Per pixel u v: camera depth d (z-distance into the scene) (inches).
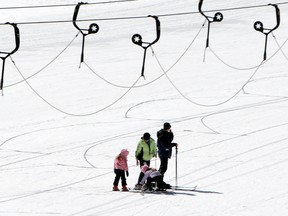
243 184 1947.6
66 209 1736.0
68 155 2488.9
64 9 7130.9
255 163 2223.2
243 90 3919.8
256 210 1676.9
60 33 5777.6
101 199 1827.0
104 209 1723.7
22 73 4360.2
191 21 6314.0
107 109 3489.2
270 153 2375.7
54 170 2255.2
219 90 3934.5
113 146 2623.0
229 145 2546.8
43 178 2145.7
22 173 2223.2
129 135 2822.3
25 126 3112.7
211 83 4175.7
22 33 5772.6
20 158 2470.5
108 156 2456.9
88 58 4886.8
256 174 2065.7
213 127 2930.6
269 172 2087.8
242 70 4581.7
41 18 6530.5
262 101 3570.4
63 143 2719.0
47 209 1739.7
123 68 4576.8
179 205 1737.2
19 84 4072.3
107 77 4315.9
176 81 4244.6
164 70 4559.5
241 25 6161.4
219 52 5167.3
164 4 7145.7
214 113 3270.2
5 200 1852.9
